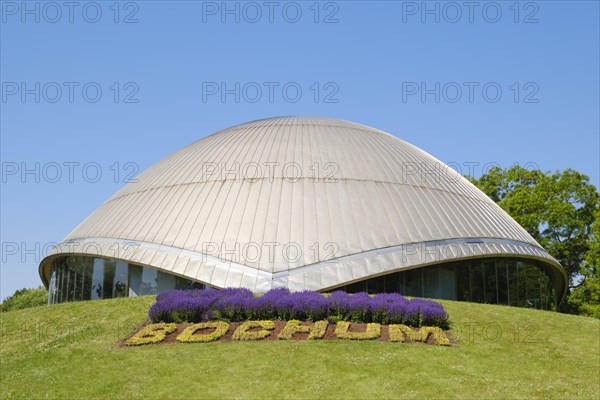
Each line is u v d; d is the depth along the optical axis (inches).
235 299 920.9
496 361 799.7
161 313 916.0
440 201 1371.8
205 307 920.3
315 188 1299.2
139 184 1494.8
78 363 780.0
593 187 2158.0
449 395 680.4
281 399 661.3
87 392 690.2
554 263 1496.1
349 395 671.1
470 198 1469.0
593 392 728.3
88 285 1363.2
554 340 922.7
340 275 1170.6
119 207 1438.2
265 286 1144.8
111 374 735.7
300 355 773.9
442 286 1264.8
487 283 1332.4
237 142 1471.5
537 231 2156.7
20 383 731.4
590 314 1956.2
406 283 1232.2
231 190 1311.5
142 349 815.7
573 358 849.5
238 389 684.7
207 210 1285.7
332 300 930.1
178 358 772.0
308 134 1480.1
